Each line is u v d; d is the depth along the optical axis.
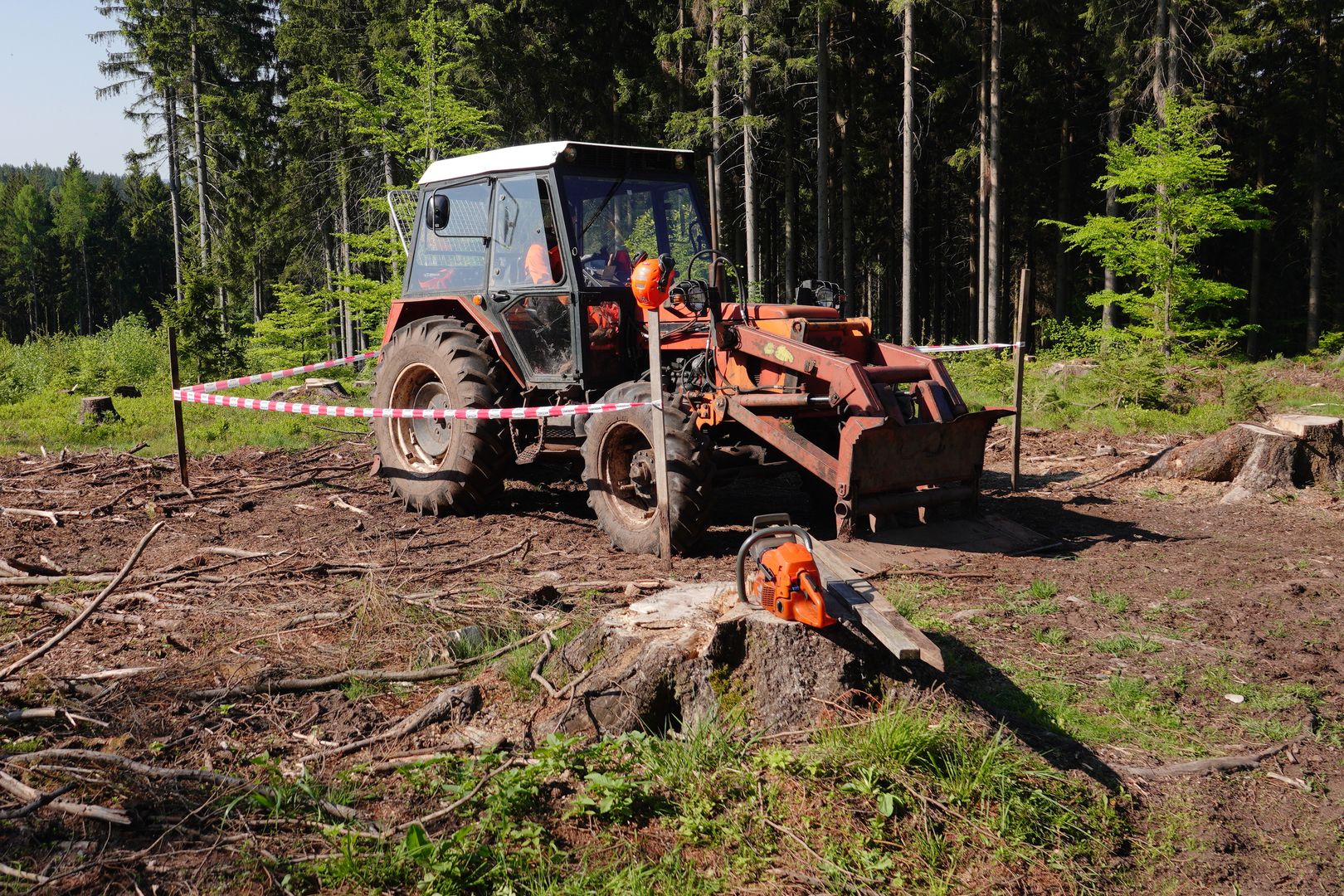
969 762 3.29
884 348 6.69
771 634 3.62
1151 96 20.97
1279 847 3.15
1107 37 21.88
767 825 3.05
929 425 6.07
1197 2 21.91
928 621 4.86
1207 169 16.06
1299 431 8.09
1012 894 2.81
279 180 32.75
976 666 4.36
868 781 3.15
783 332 6.35
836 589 4.02
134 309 71.38
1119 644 4.65
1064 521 7.15
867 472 5.93
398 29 23.81
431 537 6.77
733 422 6.65
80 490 8.31
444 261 7.90
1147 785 3.46
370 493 8.34
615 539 6.32
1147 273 16.77
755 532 3.91
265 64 34.31
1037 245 33.09
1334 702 4.12
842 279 33.41
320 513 7.56
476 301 7.53
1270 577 5.73
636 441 6.41
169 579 5.58
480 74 23.72
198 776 3.33
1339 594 5.42
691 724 3.63
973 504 6.57
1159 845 3.13
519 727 3.78
